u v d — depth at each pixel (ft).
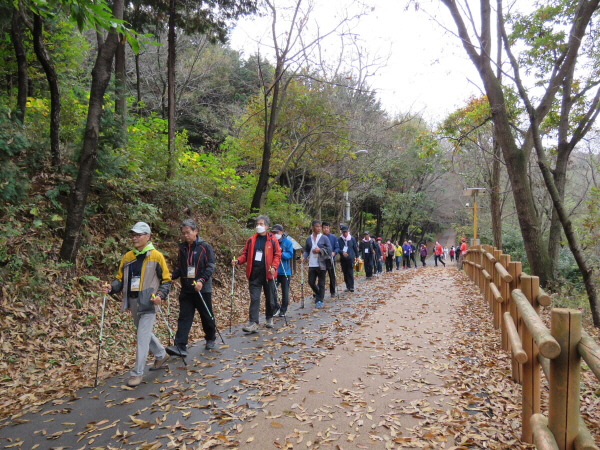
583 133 34.86
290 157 54.95
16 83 37.78
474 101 43.78
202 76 73.56
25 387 15.51
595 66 34.12
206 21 42.11
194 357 18.97
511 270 17.57
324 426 12.32
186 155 43.70
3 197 23.11
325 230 33.45
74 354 18.89
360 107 66.33
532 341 11.28
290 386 15.20
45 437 11.97
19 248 22.09
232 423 12.55
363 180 75.56
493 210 58.54
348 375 16.42
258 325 25.34
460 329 23.61
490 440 11.33
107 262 26.45
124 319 23.68
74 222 24.11
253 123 58.80
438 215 137.49
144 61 70.38
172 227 34.53
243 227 46.34
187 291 19.13
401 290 40.83
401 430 12.01
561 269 43.09
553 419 7.36
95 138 24.82
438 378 15.98
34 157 27.12
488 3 29.50
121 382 16.15
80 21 13.80
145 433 12.05
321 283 31.89
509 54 25.88
